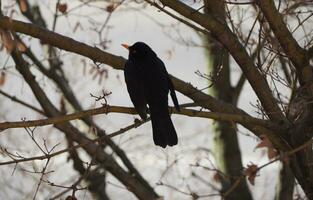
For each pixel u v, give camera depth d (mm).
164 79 11086
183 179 15141
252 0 11875
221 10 10992
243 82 17391
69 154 16609
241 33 13125
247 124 10852
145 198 14828
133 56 11391
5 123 9539
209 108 11500
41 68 16844
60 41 10617
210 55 17422
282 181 14109
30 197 17016
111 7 14344
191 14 10742
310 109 10828
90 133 16609
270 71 12695
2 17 9867
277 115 11234
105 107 9969
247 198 16844
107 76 15117
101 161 14766
